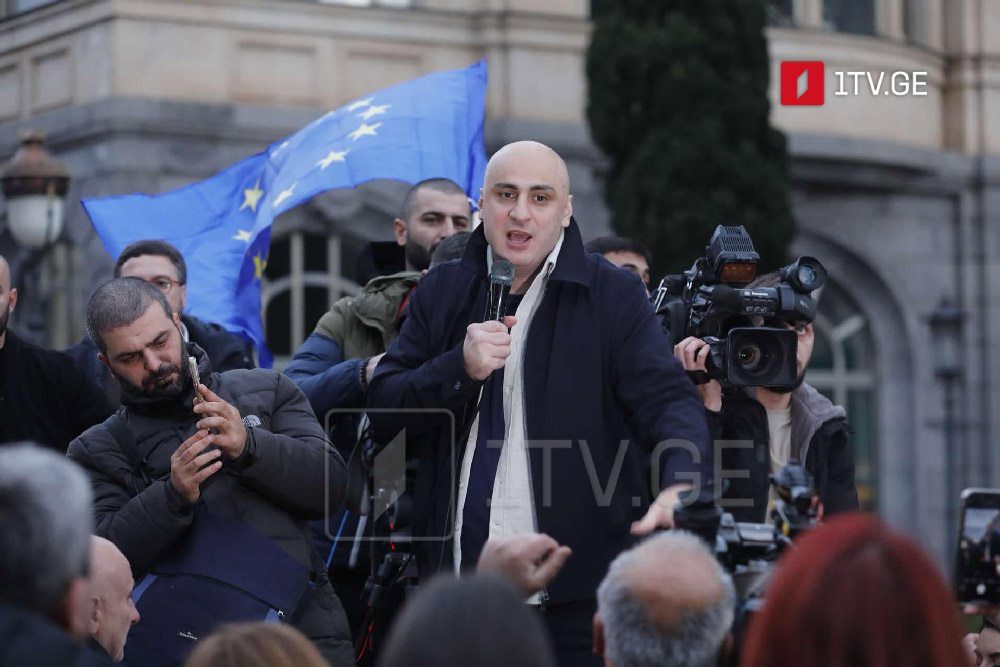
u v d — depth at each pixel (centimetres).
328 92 1305
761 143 1395
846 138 1552
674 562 231
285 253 1298
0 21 1334
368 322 479
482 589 190
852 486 402
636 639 226
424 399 340
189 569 346
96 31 1241
